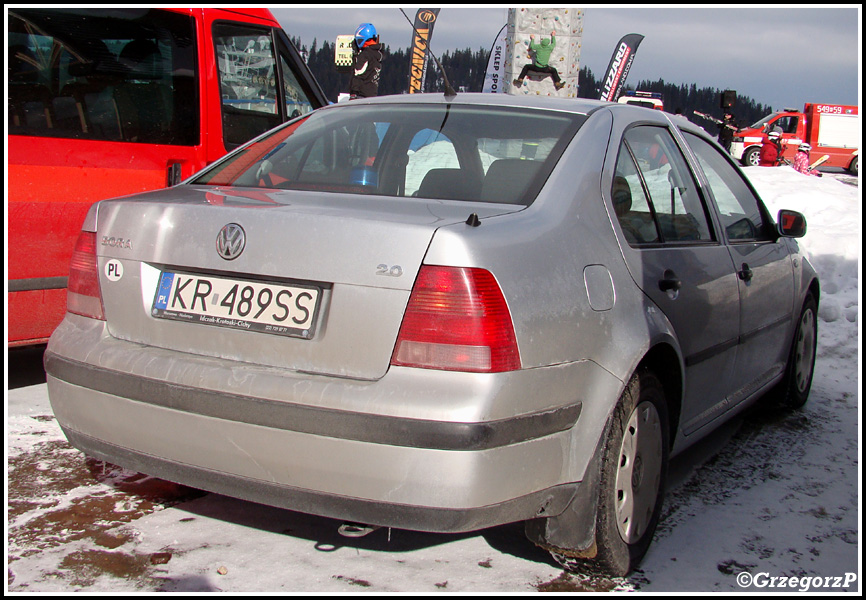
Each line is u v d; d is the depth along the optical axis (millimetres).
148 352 2395
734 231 3717
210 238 2350
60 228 4082
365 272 2145
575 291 2371
